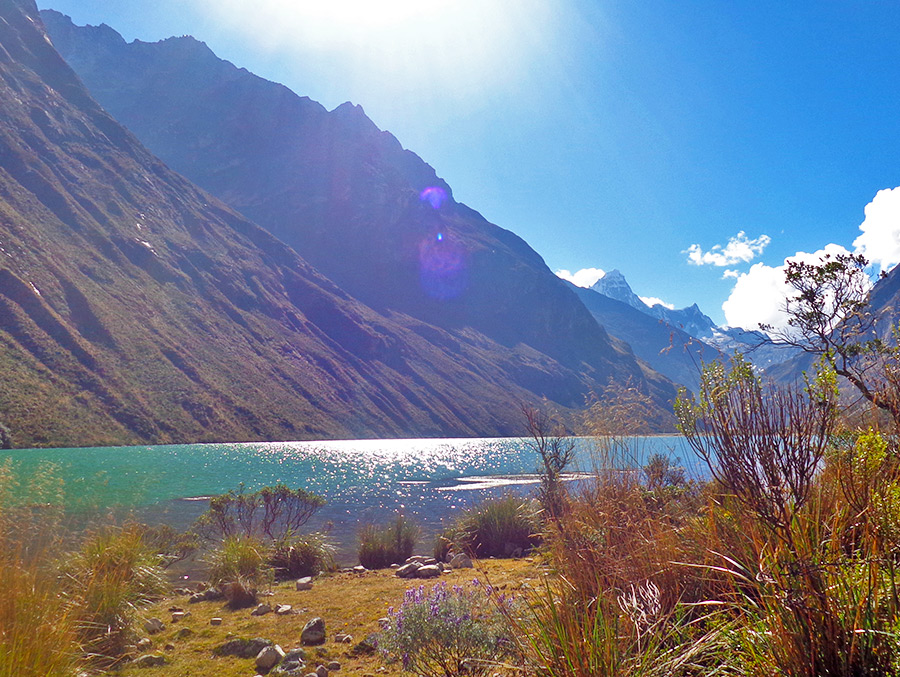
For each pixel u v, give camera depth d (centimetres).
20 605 370
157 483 3412
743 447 244
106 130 18525
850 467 255
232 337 13825
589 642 246
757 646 219
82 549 598
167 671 464
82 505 741
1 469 443
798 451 238
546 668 254
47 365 8675
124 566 602
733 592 251
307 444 10556
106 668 466
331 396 14238
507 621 350
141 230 15100
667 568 305
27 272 10094
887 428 282
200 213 18850
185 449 7869
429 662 388
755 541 256
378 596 721
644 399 453
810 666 192
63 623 383
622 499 382
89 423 8088
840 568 207
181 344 11956
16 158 13550
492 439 15150
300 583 802
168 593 760
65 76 19500
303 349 15612
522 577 623
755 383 257
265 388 12644
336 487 3738
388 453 8481
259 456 7006
